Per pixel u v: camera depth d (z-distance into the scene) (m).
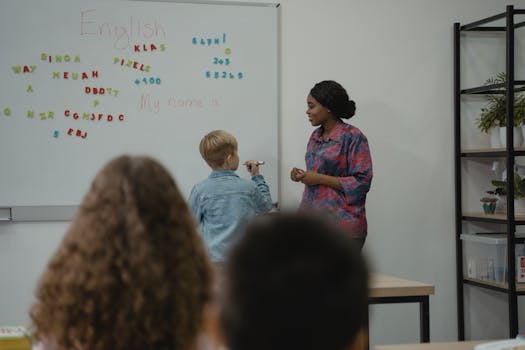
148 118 3.48
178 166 3.52
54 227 3.39
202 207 3.07
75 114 3.40
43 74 3.37
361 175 3.25
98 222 0.82
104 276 0.80
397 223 3.85
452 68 3.92
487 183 3.99
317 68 3.70
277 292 0.50
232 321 0.51
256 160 3.60
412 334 3.90
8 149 3.33
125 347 0.80
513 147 3.52
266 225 0.53
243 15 3.59
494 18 3.64
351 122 3.77
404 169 3.85
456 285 3.95
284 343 0.50
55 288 0.82
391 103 3.82
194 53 3.54
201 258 0.86
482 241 3.69
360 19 3.77
